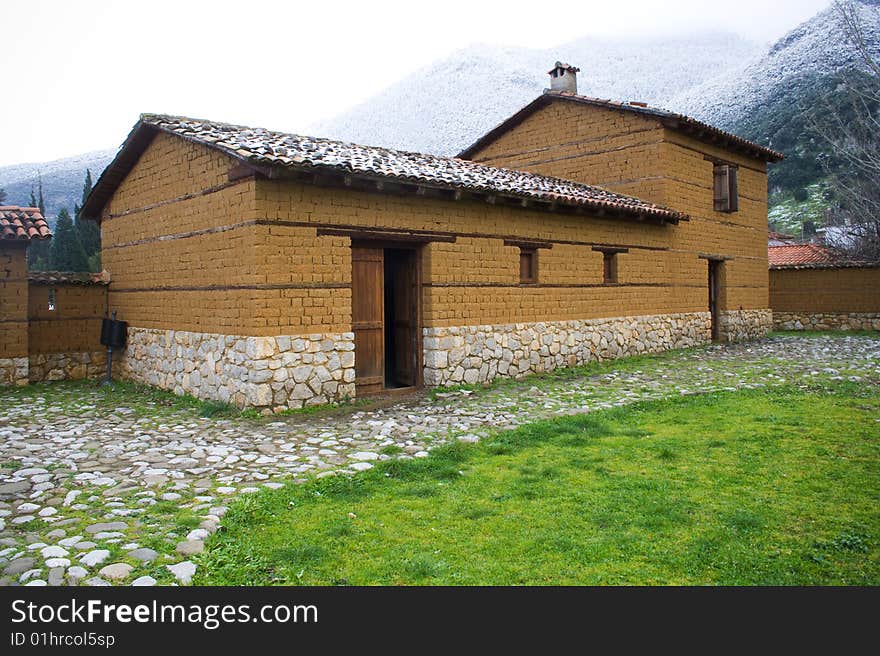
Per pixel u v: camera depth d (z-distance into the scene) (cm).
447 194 1123
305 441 778
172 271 1167
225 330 1005
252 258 930
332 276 1005
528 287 1315
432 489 589
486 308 1231
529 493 576
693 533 488
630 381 1216
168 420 918
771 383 1166
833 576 423
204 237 1060
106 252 1436
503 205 1258
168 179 1173
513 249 1283
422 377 1162
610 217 1497
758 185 2098
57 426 891
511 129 1997
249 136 1036
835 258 2670
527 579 420
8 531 488
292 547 463
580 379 1249
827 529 495
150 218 1244
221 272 1012
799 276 2473
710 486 595
